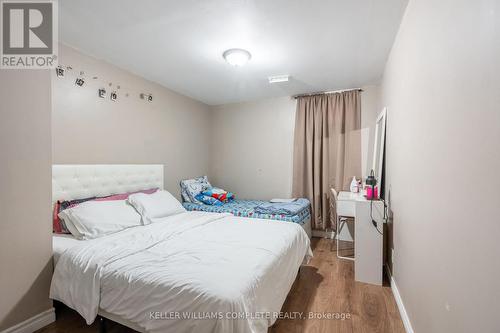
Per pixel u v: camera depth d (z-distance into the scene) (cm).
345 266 285
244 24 208
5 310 152
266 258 165
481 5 83
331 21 203
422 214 145
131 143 314
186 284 129
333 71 312
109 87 286
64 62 241
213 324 114
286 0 177
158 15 197
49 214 174
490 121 77
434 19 127
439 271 119
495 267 74
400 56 208
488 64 78
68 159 245
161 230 222
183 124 412
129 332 165
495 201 74
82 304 153
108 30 218
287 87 376
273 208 321
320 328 174
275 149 436
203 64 291
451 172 106
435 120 125
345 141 379
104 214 223
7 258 153
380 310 197
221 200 391
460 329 97
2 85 150
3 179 151
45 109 171
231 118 471
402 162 198
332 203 384
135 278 140
